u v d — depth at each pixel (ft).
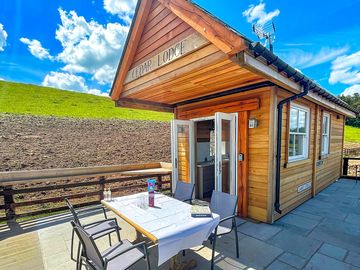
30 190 13.00
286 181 13.05
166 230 5.98
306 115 15.78
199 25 7.47
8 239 10.18
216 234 7.43
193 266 7.61
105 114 60.95
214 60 7.43
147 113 74.13
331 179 21.86
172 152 15.57
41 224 12.01
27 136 30.60
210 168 18.45
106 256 6.43
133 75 12.18
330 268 7.56
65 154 26.99
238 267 7.61
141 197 8.70
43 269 7.80
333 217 12.45
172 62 9.23
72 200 17.01
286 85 9.91
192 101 15.70
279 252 8.61
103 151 30.63
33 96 65.82
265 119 11.48
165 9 9.33
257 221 11.80
